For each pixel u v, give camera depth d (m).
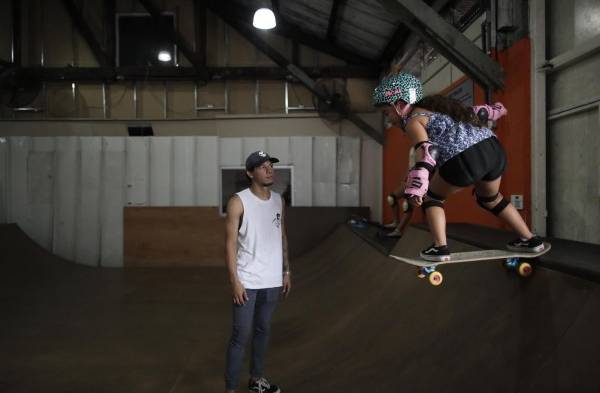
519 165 3.72
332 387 2.64
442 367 2.25
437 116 1.88
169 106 9.44
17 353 3.74
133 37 9.52
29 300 5.88
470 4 4.66
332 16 7.23
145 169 9.29
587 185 3.17
